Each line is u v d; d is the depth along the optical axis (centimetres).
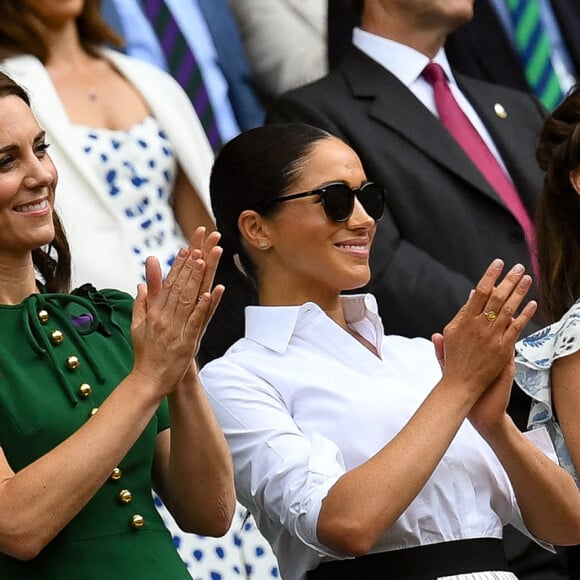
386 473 1625
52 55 2362
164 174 2347
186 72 2617
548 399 1842
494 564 1722
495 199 2341
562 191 1930
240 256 1848
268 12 2792
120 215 2267
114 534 1550
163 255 2294
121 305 1675
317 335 1788
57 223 1719
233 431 1728
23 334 1580
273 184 1803
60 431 1543
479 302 1653
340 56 2795
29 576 1517
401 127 2364
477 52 2853
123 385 1514
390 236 2267
